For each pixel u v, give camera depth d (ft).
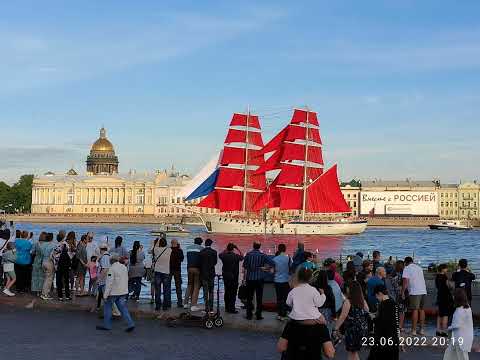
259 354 69.15
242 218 505.66
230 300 88.63
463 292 59.06
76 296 99.40
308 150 481.46
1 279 104.88
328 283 66.54
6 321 84.58
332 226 509.35
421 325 80.48
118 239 98.78
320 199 476.13
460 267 81.82
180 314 83.87
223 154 487.20
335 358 69.05
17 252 101.40
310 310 48.78
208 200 488.44
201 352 69.72
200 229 650.84
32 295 99.25
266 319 83.87
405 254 369.71
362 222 523.29
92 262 98.84
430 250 412.98
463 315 58.44
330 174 471.21
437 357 70.38
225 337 77.25
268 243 426.10
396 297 82.33
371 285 69.05
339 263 122.11
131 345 72.33
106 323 80.18
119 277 79.77
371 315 64.90
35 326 81.76
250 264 83.41
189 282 90.74
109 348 70.69
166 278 89.45
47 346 70.90
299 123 477.77
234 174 487.61
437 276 80.69
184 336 77.46
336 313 65.67
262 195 484.74
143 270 96.84
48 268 95.86
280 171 479.00
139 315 88.94
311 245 423.23
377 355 57.47
